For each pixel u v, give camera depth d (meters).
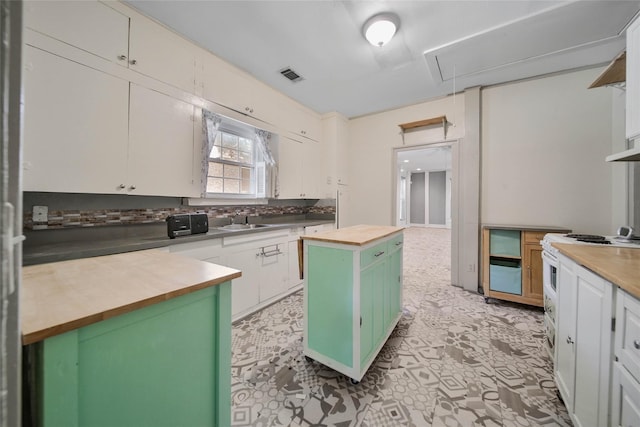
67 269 0.92
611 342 0.91
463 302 2.71
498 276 2.64
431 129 3.39
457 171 3.19
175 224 1.94
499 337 2.00
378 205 3.87
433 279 3.48
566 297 1.29
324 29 1.98
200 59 2.20
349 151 4.11
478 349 1.84
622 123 2.37
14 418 0.35
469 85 2.96
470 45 2.16
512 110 2.87
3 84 0.33
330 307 1.55
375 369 1.63
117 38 1.71
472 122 3.01
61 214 1.74
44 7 1.42
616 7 1.71
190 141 2.15
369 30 1.92
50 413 0.54
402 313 2.38
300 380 1.53
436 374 1.58
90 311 0.59
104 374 0.62
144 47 1.84
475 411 1.29
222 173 2.77
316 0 1.70
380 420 1.24
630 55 1.34
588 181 2.55
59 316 0.56
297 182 3.43
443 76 2.74
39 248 1.50
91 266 0.97
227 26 1.96
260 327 2.18
